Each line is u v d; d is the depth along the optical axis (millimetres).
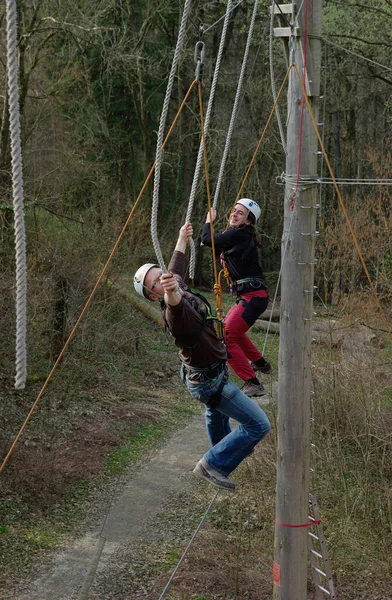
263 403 11234
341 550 7875
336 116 24562
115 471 9578
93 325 12648
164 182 24812
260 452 9633
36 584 6938
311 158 5770
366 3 16906
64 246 13250
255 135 22969
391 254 12078
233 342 5984
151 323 16312
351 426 9242
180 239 5219
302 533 6098
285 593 6090
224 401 4656
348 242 11336
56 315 11859
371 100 22766
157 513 8547
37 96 17625
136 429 10992
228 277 6051
